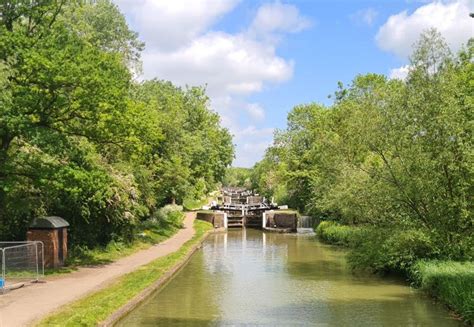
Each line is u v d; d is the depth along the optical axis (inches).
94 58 879.7
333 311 675.4
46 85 815.7
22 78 820.0
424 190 874.1
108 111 894.4
